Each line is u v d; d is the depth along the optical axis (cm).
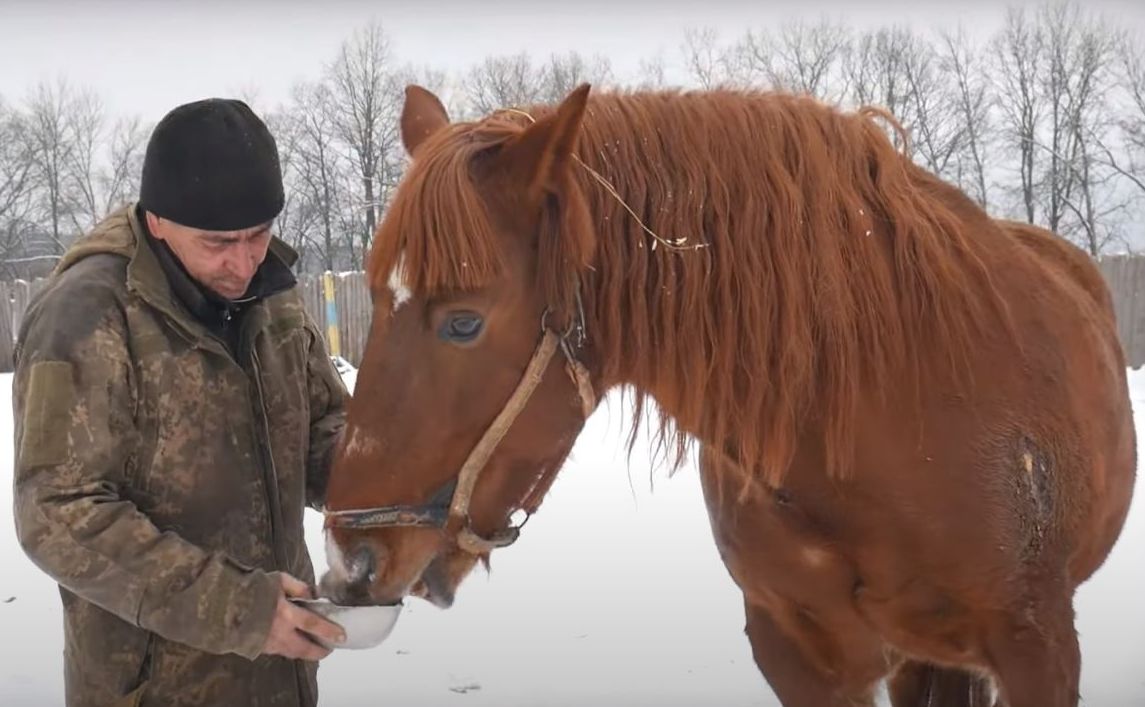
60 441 155
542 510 542
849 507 190
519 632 384
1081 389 215
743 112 181
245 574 158
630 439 180
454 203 154
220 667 182
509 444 165
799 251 175
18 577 447
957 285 188
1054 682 195
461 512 163
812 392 179
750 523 203
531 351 164
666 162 174
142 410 168
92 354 159
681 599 414
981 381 188
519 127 173
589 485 596
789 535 197
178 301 175
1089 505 212
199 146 162
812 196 178
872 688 225
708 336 173
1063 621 199
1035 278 217
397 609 161
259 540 184
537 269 163
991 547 188
